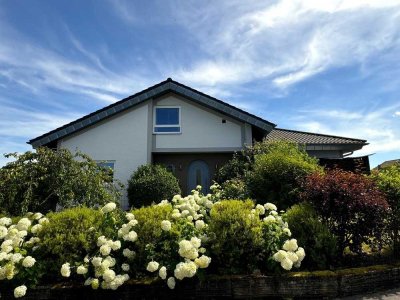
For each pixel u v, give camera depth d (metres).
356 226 5.34
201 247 4.65
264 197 7.66
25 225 4.62
